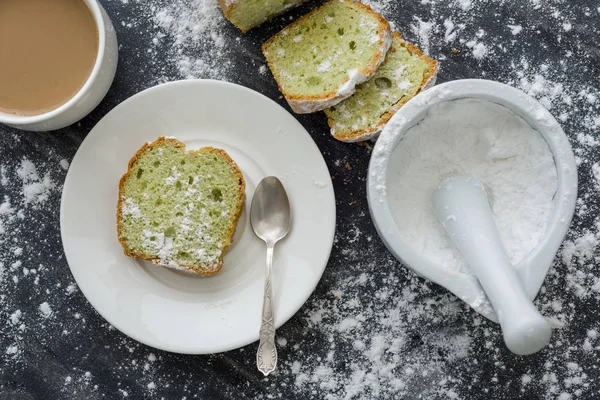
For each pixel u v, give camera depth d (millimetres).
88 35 640
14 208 683
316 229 657
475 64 681
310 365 680
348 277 680
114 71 656
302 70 666
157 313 660
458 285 599
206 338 653
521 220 622
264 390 681
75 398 682
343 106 666
